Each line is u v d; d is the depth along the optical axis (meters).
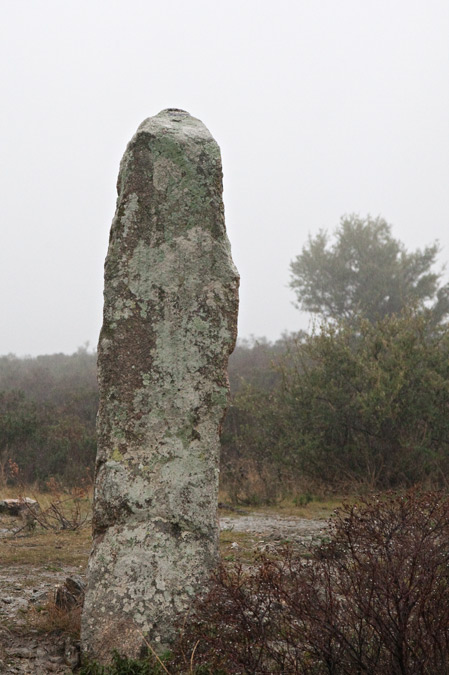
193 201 4.55
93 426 17.98
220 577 3.87
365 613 3.37
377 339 13.31
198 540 4.25
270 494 11.75
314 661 3.51
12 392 19.75
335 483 12.46
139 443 4.32
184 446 4.34
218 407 4.43
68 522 8.95
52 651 4.26
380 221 30.48
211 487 4.34
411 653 3.36
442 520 3.77
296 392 13.23
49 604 4.91
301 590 3.54
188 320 4.47
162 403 4.37
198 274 4.52
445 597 3.46
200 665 3.74
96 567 4.13
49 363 37.84
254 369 24.62
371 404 12.04
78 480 13.25
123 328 4.42
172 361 4.42
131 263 4.48
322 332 13.41
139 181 4.53
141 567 4.11
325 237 30.73
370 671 3.32
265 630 3.62
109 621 4.02
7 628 4.61
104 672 3.83
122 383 4.37
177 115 4.81
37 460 14.29
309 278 30.23
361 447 12.52
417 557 3.44
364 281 28.86
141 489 4.25
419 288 28.28
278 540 7.70
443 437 12.20
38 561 6.82
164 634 4.00
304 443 12.84
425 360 12.64
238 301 4.57
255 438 13.92
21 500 10.01
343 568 3.68
